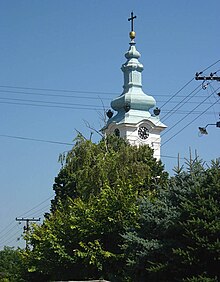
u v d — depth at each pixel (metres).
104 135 56.94
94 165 47.84
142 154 54.53
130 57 82.19
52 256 38.53
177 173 29.83
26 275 45.94
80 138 50.69
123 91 81.06
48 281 43.88
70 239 37.41
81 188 47.25
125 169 47.56
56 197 60.69
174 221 27.56
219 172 27.52
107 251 35.25
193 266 26.36
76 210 37.78
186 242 27.14
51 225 40.00
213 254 25.77
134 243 29.44
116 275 34.59
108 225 35.50
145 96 79.38
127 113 78.06
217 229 25.52
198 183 28.03
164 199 29.86
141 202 31.81
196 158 29.78
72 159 50.03
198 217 26.34
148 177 47.50
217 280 25.66
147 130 77.44
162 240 28.36
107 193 36.41
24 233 45.53
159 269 27.06
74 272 37.56
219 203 26.58
